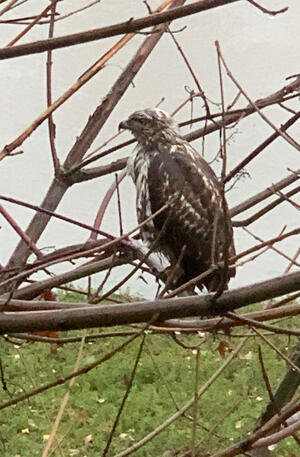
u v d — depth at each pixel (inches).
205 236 237.0
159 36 185.8
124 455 142.4
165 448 370.9
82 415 397.7
